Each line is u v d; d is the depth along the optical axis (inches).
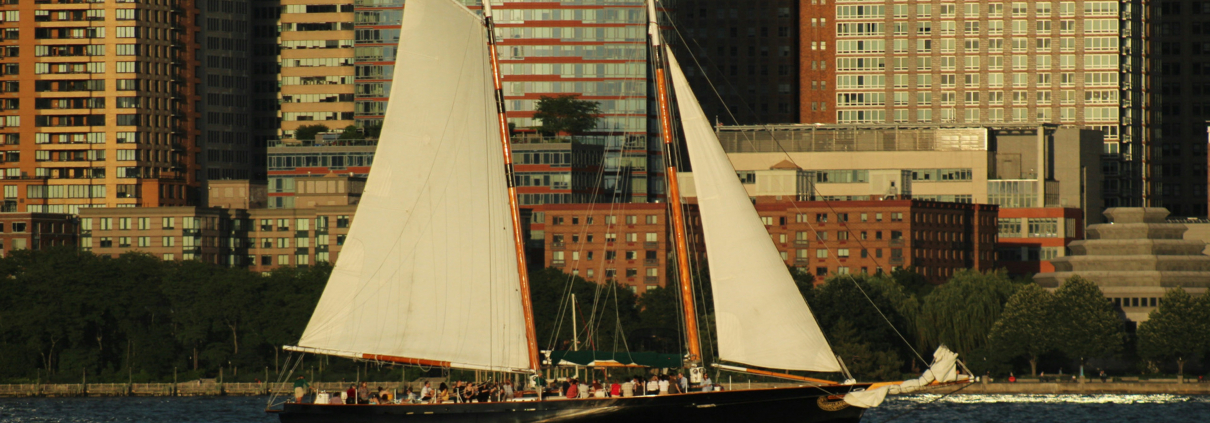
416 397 7677.2
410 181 7524.6
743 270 7135.8
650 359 7416.3
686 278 7519.7
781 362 7101.4
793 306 7081.7
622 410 7313.0
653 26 7613.2
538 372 7593.5
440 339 7568.9
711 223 7190.0
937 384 7096.5
